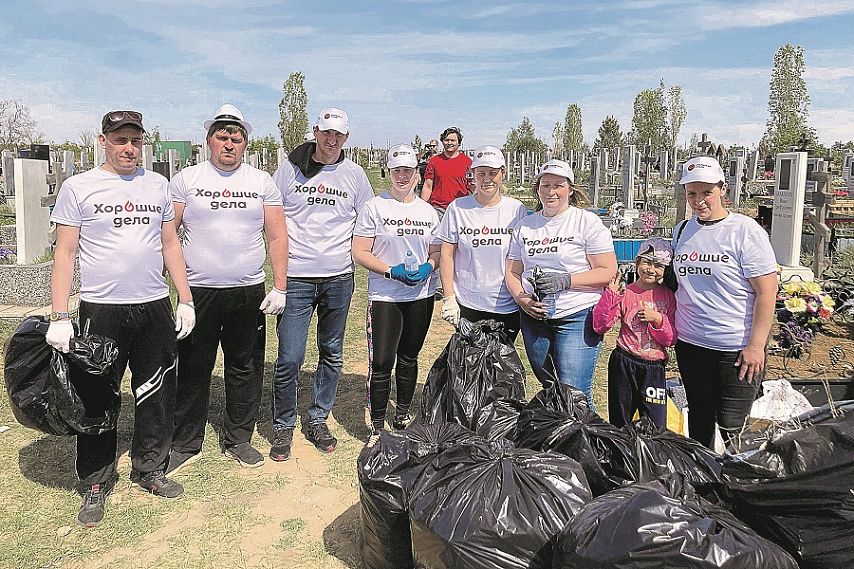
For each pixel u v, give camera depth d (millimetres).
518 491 2805
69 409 3609
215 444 4980
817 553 2621
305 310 4781
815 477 2592
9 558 3523
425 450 3314
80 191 3746
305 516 4004
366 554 3408
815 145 33719
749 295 3594
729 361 3648
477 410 3846
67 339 3551
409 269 4633
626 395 4074
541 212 4367
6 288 8445
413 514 2879
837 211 13289
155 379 4102
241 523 3910
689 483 2791
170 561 3547
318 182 4703
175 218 4285
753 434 2932
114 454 3971
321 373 4965
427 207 4895
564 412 3490
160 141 37000
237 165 4438
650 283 3967
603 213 16250
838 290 8453
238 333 4543
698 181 3568
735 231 3566
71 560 3535
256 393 4723
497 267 4543
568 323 4211
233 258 4367
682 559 2281
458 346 4117
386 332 4812
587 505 2627
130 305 3896
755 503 2750
